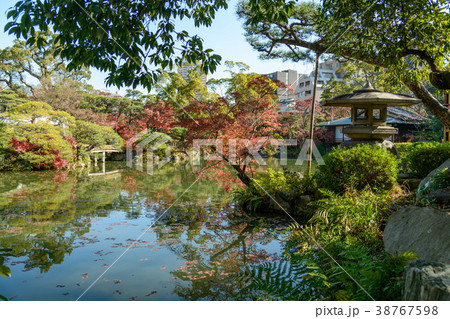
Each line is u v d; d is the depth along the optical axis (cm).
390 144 639
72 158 1548
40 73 2209
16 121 1386
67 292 263
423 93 580
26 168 1372
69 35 253
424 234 225
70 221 523
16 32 229
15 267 321
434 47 418
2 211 602
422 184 420
